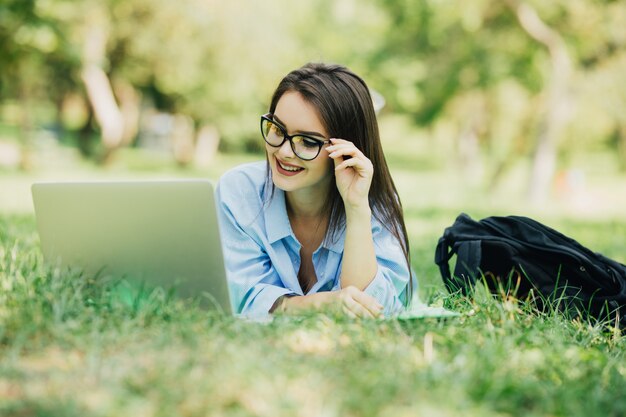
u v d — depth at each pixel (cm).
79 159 2405
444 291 358
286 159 297
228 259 314
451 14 1808
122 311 258
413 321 269
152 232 270
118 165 2177
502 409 196
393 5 1981
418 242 687
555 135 1753
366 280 304
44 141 2450
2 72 1747
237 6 1889
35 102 2877
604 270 341
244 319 267
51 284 273
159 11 1822
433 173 3061
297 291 317
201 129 2616
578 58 1772
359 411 188
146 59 1969
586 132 2227
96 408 182
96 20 1811
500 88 2289
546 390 210
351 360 220
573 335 292
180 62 1925
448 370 215
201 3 1834
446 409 187
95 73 2006
